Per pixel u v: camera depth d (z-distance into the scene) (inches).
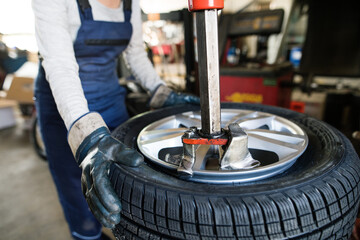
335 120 78.9
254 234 17.8
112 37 34.4
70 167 38.4
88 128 23.8
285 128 30.4
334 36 77.5
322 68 79.9
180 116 34.1
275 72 66.6
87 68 34.3
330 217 18.9
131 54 42.2
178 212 18.3
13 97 104.1
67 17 28.9
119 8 34.8
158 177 21.0
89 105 36.4
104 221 21.3
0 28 105.9
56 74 26.5
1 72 142.3
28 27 106.1
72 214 42.0
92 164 21.7
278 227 17.8
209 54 18.2
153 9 61.0
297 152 23.4
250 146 26.6
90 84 35.6
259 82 69.5
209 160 25.0
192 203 18.1
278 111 36.4
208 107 19.9
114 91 41.2
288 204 17.7
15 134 113.9
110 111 40.1
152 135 28.9
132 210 20.1
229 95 75.4
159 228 19.5
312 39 81.4
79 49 32.4
